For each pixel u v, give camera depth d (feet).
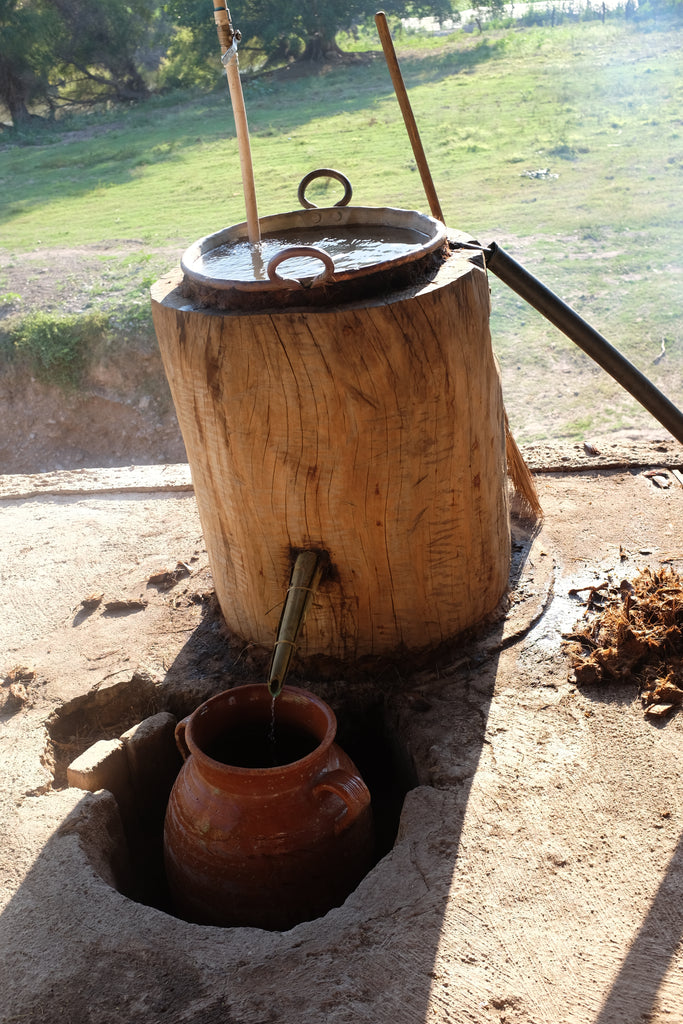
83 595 11.55
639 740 8.46
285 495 8.75
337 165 50.29
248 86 78.23
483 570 9.82
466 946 6.66
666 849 7.33
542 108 59.98
